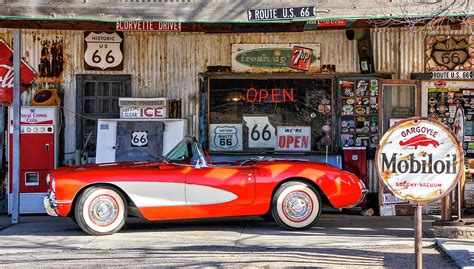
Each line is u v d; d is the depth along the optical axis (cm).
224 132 1140
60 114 1130
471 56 1110
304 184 868
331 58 1132
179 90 1143
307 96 1137
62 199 826
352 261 683
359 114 1127
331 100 1134
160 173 845
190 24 1000
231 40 1137
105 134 1088
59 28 1023
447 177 541
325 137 1133
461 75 1109
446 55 1114
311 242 781
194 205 848
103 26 1018
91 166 870
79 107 1135
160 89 1142
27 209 1074
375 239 795
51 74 1134
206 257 706
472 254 686
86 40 1134
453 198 959
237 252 728
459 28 1103
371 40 1122
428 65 1115
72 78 1136
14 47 963
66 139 1134
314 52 1132
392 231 872
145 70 1142
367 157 1117
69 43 1135
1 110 1154
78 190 832
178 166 857
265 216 998
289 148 1135
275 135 1139
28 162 1077
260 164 880
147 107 1102
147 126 1093
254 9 884
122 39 1138
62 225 959
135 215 865
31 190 1076
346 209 1080
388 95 1121
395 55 1123
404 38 1117
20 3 873
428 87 1116
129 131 1091
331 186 866
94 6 883
